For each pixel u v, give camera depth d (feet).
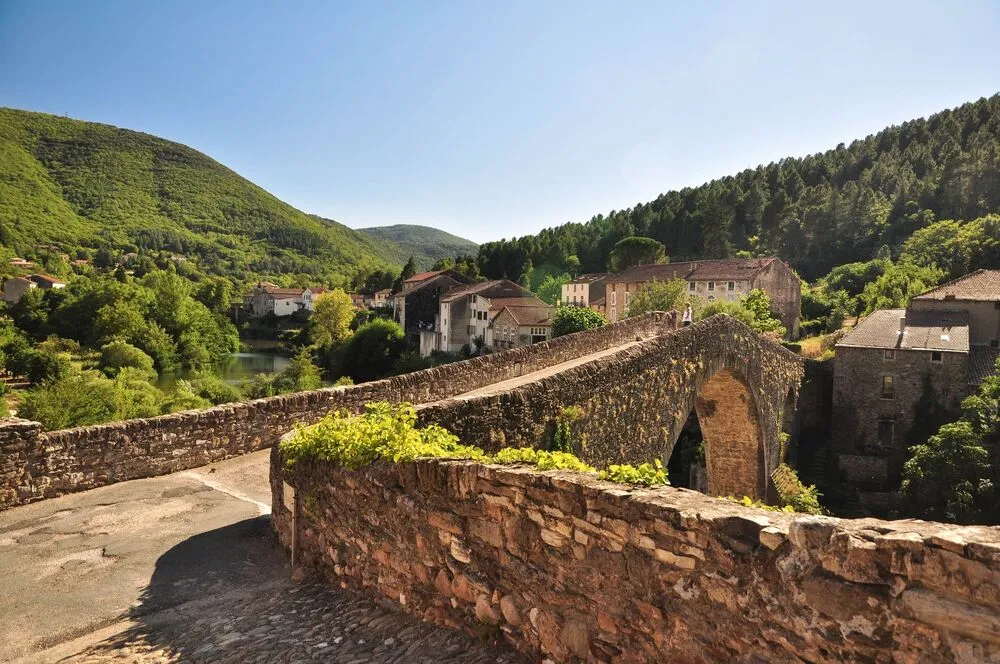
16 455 28.19
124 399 101.40
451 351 223.30
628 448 39.63
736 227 380.58
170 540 24.09
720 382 63.72
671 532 11.66
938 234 256.73
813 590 9.85
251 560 22.24
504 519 14.70
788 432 94.79
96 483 30.86
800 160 472.03
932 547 8.79
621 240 338.75
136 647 16.11
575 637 13.19
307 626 16.81
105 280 263.08
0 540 24.17
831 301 221.25
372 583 18.52
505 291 222.69
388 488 17.80
